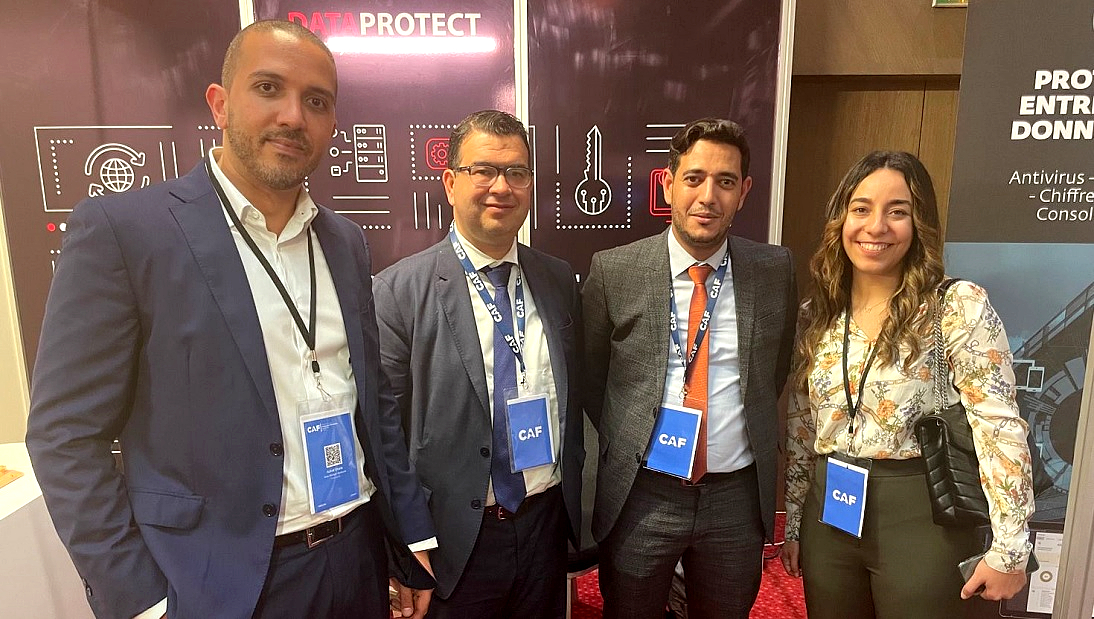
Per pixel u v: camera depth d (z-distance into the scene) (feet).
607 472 5.45
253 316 3.44
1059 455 6.90
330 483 3.72
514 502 4.92
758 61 7.42
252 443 3.43
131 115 7.35
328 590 3.76
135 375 3.33
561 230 7.75
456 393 4.82
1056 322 6.75
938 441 4.43
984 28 6.46
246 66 3.36
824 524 4.94
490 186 4.70
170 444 3.31
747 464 5.25
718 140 4.87
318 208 4.08
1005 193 6.66
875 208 4.57
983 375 4.40
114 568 3.08
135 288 3.20
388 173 7.66
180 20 7.20
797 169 9.45
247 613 3.35
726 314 5.25
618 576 5.43
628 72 7.43
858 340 4.79
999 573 4.29
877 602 4.70
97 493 3.06
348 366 3.97
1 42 7.18
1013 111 6.52
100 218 3.15
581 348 5.78
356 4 7.29
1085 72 6.35
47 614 4.97
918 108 9.18
